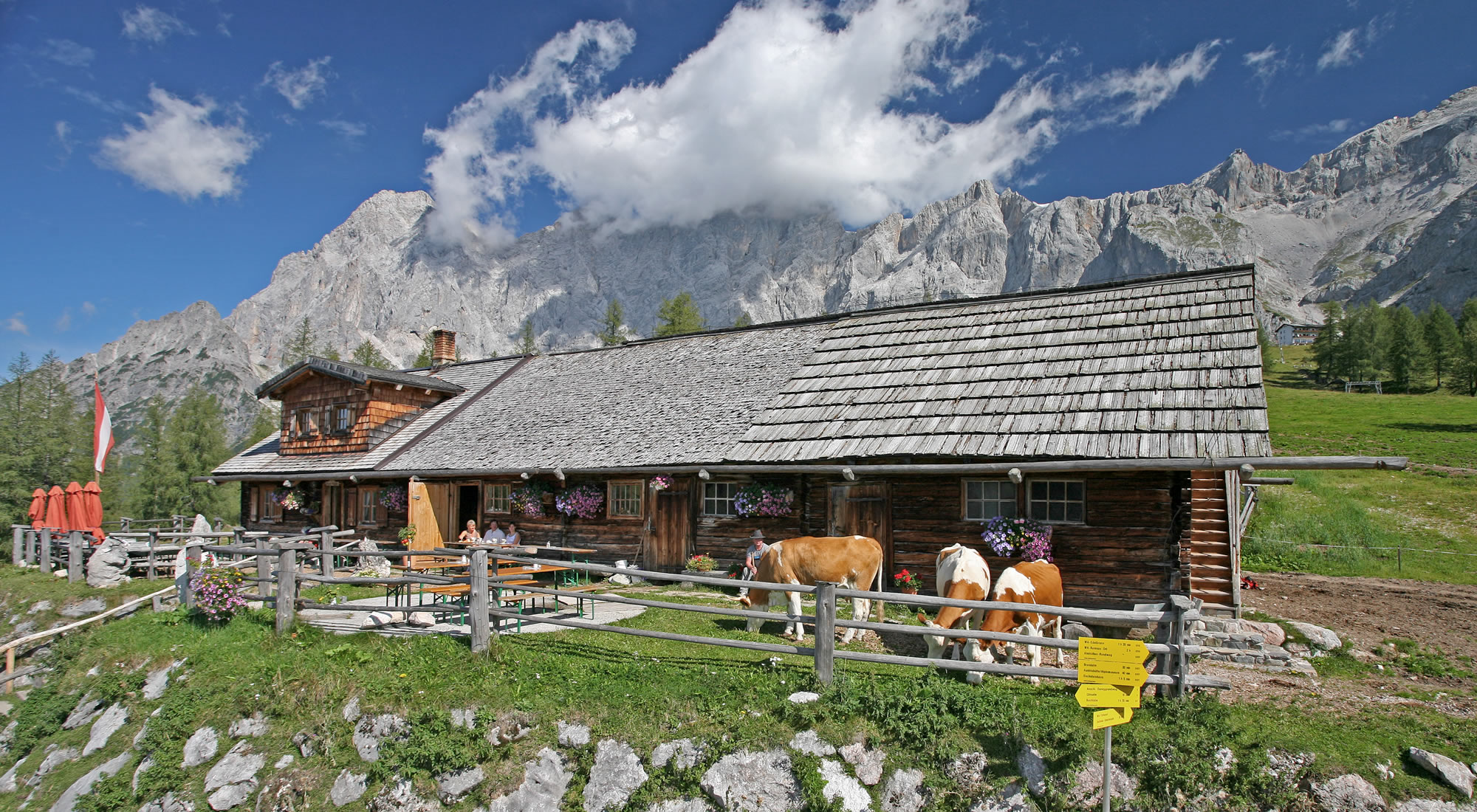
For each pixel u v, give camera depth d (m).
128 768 9.59
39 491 23.81
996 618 8.60
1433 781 6.11
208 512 51.00
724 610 8.65
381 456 22.25
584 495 18.02
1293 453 44.28
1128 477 12.34
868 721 7.34
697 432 17.28
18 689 14.09
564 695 8.43
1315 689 8.88
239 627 11.94
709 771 7.31
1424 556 23.94
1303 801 6.07
